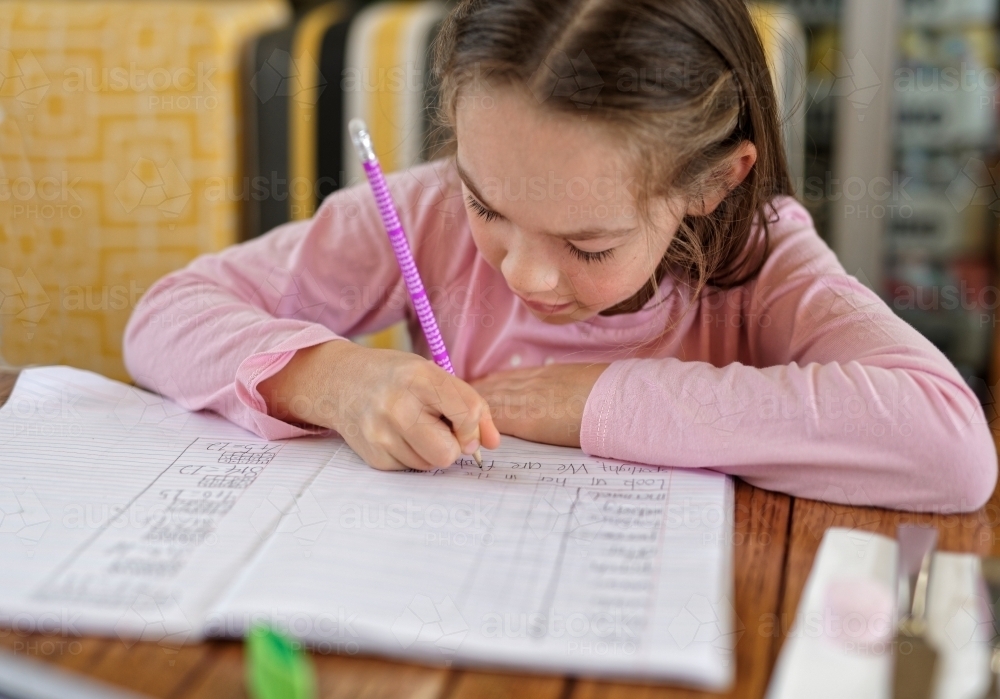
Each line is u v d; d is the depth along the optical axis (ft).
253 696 1.35
